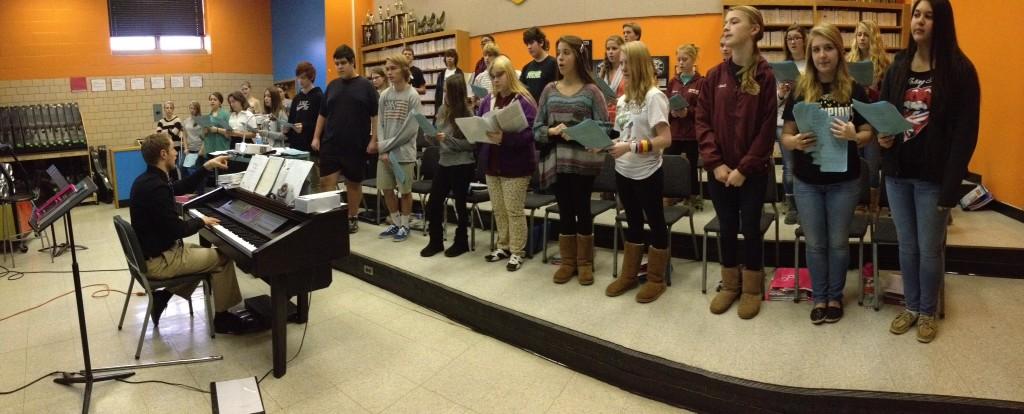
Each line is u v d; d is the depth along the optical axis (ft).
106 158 26.86
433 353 10.44
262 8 33.12
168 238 10.50
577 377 9.44
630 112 10.59
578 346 9.52
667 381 8.50
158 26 30.19
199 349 10.74
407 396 9.01
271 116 22.16
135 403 8.87
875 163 11.78
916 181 8.49
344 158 16.30
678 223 14.23
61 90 27.86
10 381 9.60
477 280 12.37
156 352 10.62
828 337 9.00
